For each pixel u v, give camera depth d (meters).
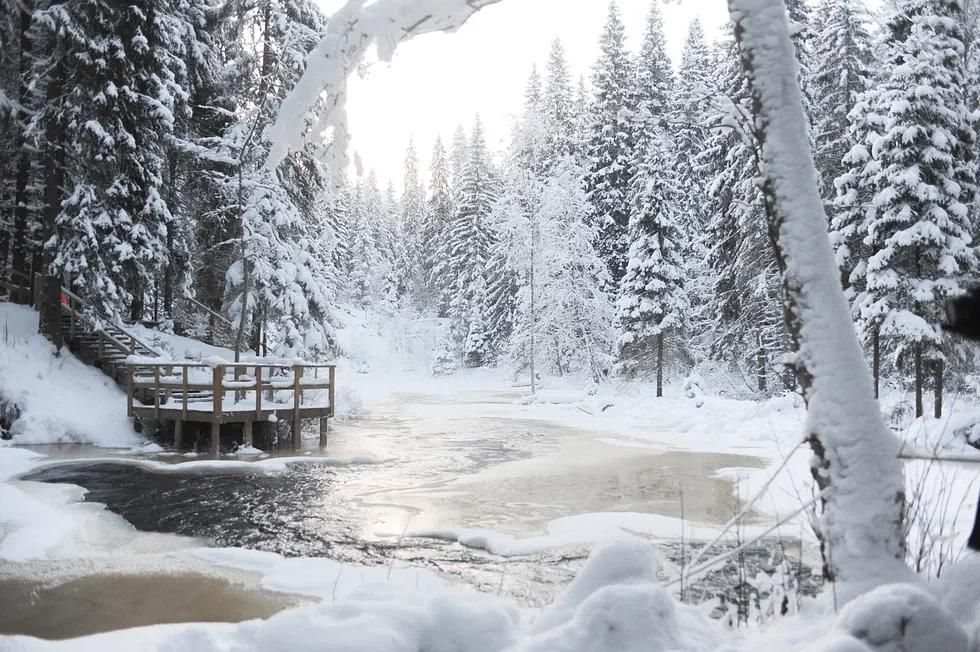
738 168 27.22
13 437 15.72
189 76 23.25
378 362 60.72
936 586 3.27
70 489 11.34
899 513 3.69
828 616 3.36
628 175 41.44
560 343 38.28
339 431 20.83
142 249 19.53
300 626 3.23
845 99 25.59
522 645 3.12
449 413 27.98
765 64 4.23
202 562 7.53
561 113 51.06
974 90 20.91
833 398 3.85
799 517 9.32
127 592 6.50
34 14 17.64
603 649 3.03
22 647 4.96
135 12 19.12
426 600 3.94
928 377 21.58
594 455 16.16
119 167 19.25
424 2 4.90
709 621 3.66
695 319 36.91
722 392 33.03
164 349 21.53
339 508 10.37
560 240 37.84
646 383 35.56
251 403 17.48
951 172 19.66
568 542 8.35
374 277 71.50
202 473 13.13
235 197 23.02
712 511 10.03
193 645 4.01
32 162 21.88
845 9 25.62
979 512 3.39
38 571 7.14
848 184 22.02
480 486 12.17
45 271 18.88
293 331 22.36
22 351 18.03
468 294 57.97
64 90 18.77
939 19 19.28
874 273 20.03
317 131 5.27
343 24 5.04
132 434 16.83
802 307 4.03
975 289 3.07
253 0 22.78
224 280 25.97
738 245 27.34
